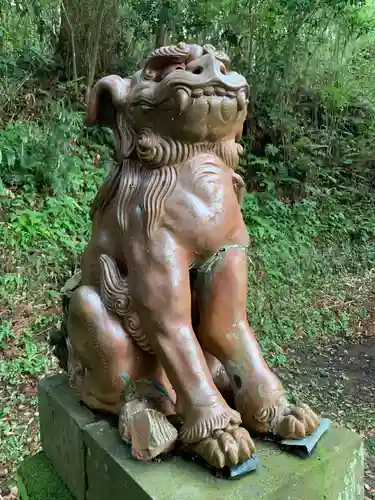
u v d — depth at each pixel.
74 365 1.34
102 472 1.12
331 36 6.10
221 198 1.11
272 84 5.36
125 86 1.17
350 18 5.70
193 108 1.05
